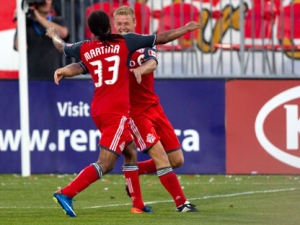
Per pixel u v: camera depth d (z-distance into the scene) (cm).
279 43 3894
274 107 3747
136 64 2695
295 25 3850
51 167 3834
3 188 3378
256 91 3750
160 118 2769
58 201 2539
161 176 2662
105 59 2534
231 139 3772
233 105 3762
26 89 3712
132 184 2659
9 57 3909
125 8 2688
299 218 2516
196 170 3794
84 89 3803
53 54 3831
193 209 2662
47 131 3828
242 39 3781
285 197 3052
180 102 3772
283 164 3756
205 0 3922
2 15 3900
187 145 3791
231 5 3769
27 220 2500
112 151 2522
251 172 3772
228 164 3778
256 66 3888
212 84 3769
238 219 2492
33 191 3284
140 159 3772
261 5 3853
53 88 3819
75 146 3822
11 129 3831
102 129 2553
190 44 3859
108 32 2562
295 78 3734
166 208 2781
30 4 3791
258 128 3759
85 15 3853
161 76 3772
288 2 3909
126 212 2678
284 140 3747
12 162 3844
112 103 2528
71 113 3812
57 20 3872
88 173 2530
